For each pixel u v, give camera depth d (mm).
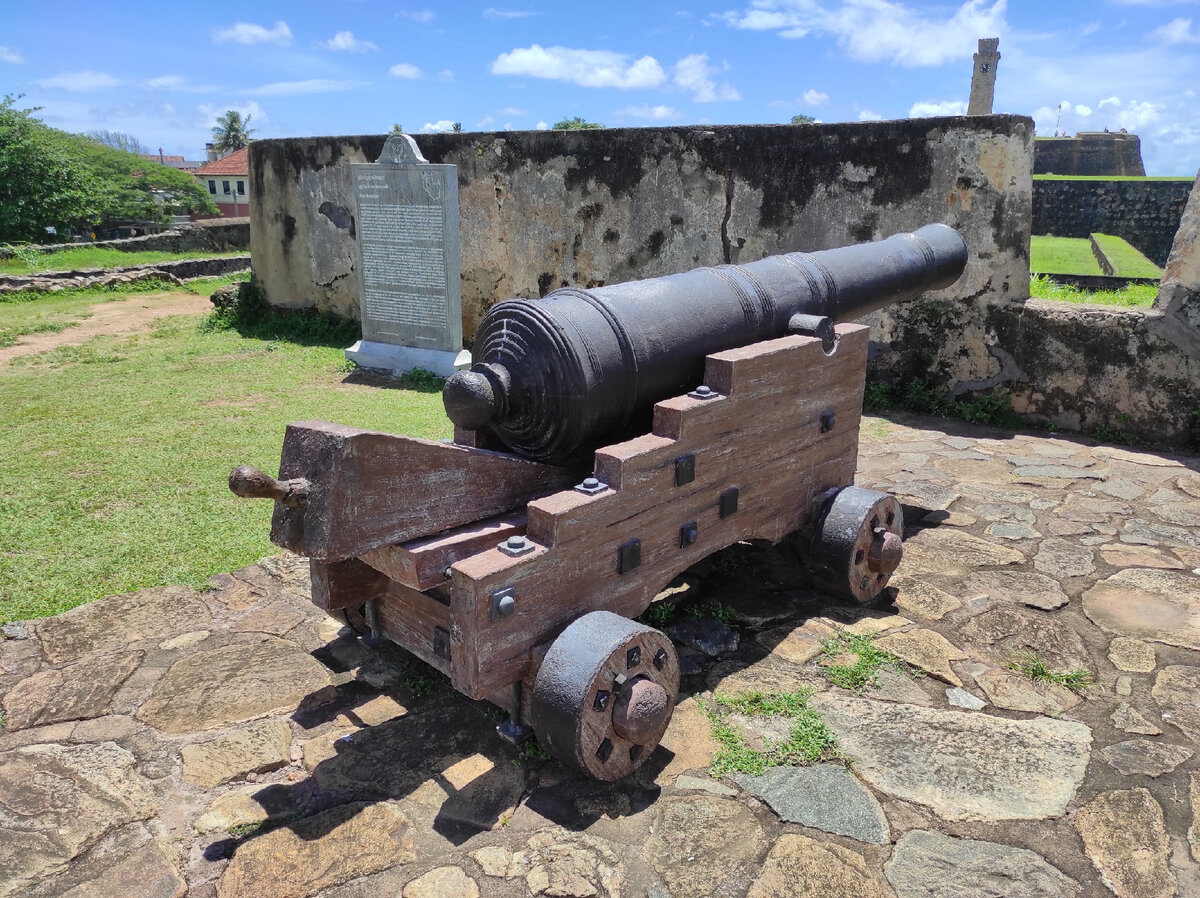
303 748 2322
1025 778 2197
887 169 5805
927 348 5965
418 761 2268
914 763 2256
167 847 1960
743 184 6344
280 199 8633
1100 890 1833
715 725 2418
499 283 7754
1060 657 2801
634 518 2385
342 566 2402
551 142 7055
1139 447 5211
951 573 3439
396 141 6863
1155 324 5102
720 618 3045
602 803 2102
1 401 6074
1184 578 3371
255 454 4812
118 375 6969
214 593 3195
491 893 1820
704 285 2885
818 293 3266
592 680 1996
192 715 2455
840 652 2822
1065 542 3742
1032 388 5629
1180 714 2482
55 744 2320
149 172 50188
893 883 1852
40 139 21016
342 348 8133
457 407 2400
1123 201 26094
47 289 11320
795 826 2021
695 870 1886
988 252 5609
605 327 2498
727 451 2674
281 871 1886
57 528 3766
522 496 2523
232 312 9250
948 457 5016
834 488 3219
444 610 2359
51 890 1834
